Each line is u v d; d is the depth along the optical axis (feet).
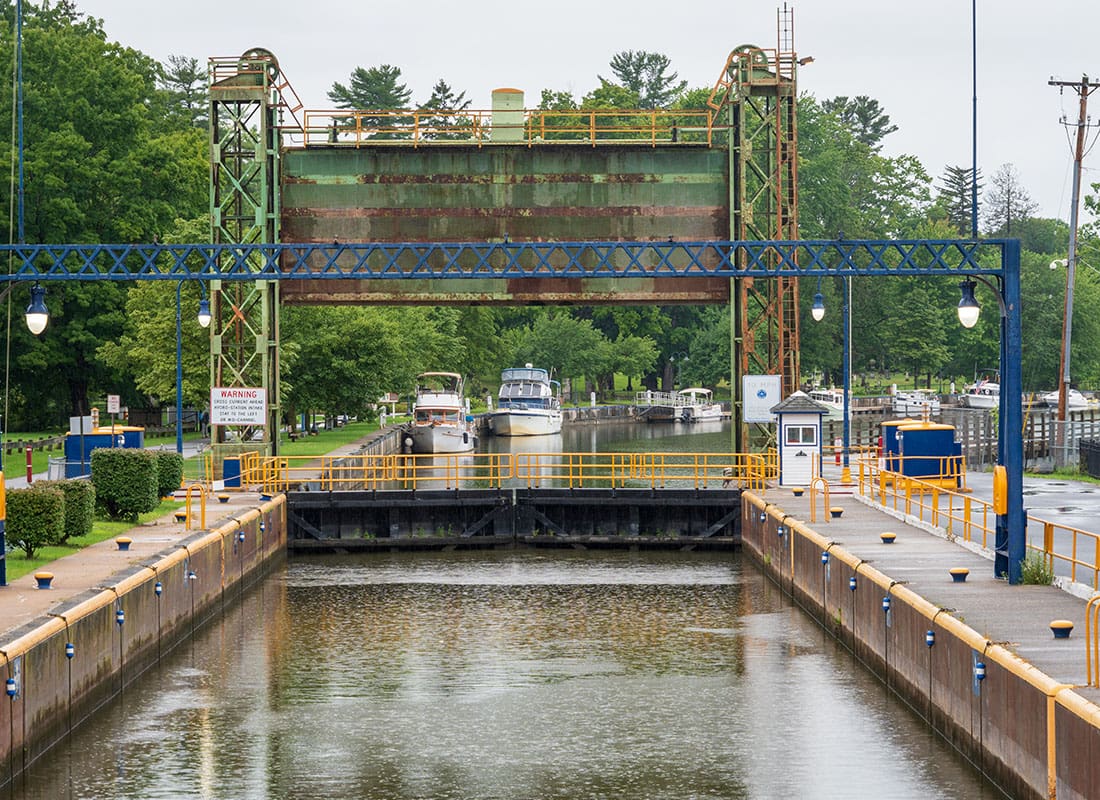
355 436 436.76
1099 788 83.20
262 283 252.62
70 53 435.94
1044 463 337.31
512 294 260.01
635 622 180.04
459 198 258.78
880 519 199.72
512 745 123.03
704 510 254.88
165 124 544.62
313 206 258.16
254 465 253.03
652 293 261.85
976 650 109.40
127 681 142.92
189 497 190.08
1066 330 348.59
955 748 116.37
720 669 151.23
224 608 191.52
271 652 162.09
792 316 263.90
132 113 434.30
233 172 272.92
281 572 228.84
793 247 166.20
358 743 123.95
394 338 412.57
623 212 259.60
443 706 136.67
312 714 133.69
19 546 168.66
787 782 110.83
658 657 157.89
